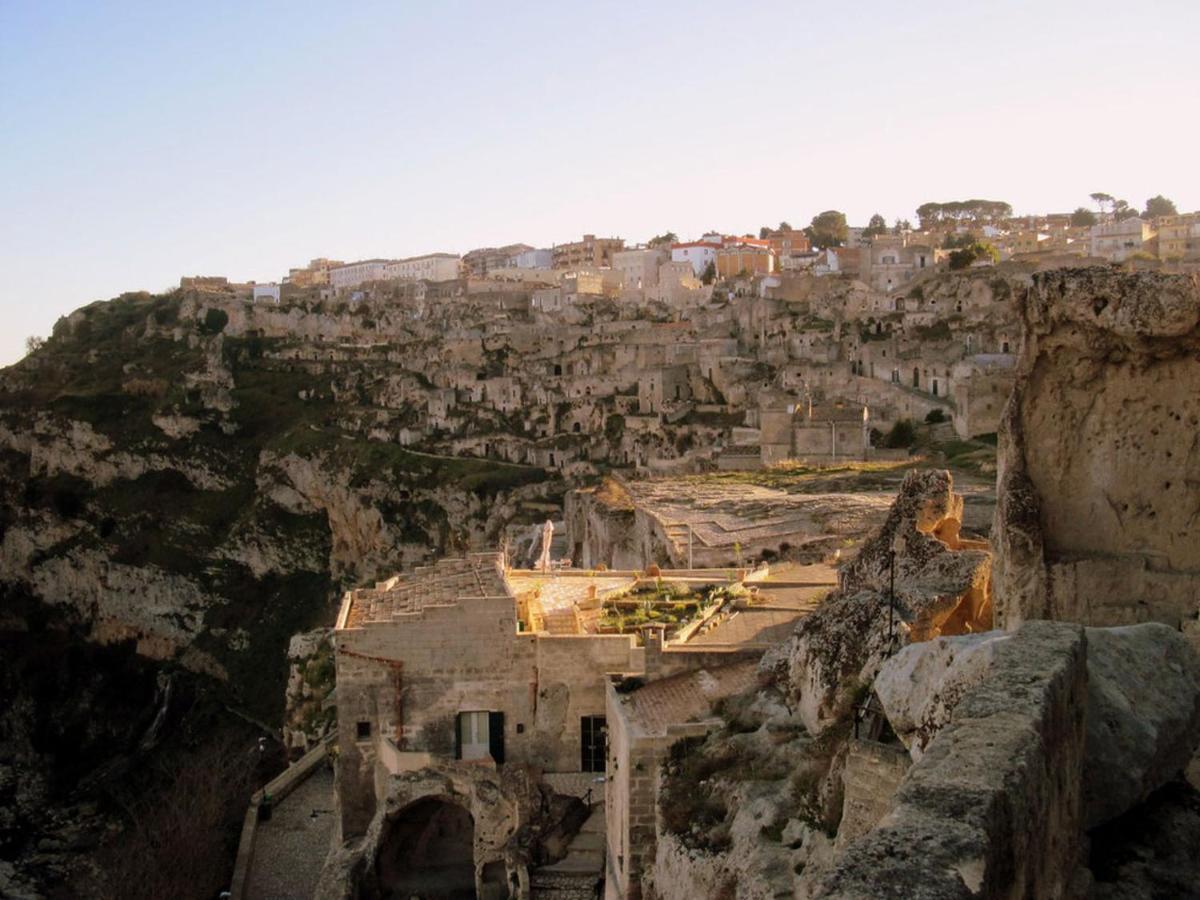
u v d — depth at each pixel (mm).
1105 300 18000
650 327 194000
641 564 65500
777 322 166875
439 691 35125
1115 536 18703
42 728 149125
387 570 167625
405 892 34500
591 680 34656
